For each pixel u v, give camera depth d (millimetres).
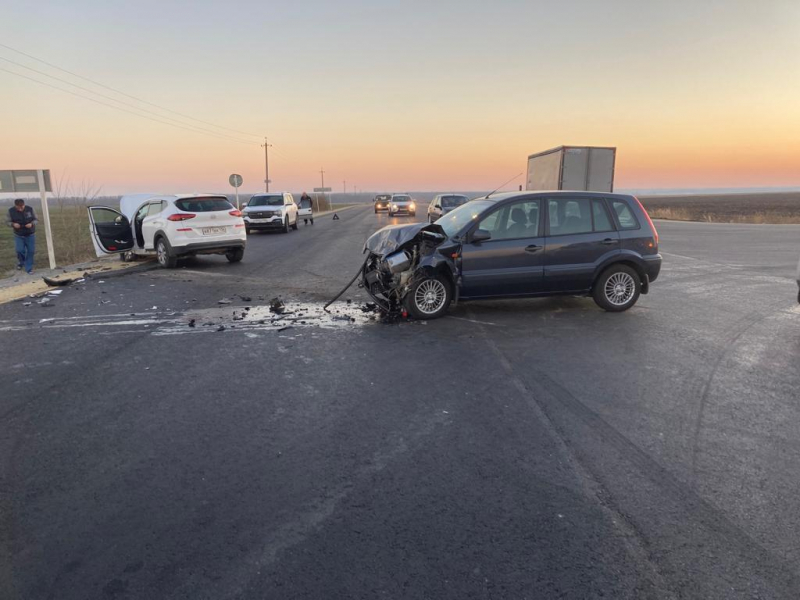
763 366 5320
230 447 3635
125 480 3217
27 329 6840
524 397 4504
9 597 2277
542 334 6520
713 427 3936
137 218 13398
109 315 7598
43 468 3361
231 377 5020
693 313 7648
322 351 5836
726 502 2984
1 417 4133
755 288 9570
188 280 10570
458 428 3916
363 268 7879
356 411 4223
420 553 2561
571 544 2625
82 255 15094
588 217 7453
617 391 4641
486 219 7320
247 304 8289
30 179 12078
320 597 2279
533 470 3326
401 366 5312
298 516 2855
